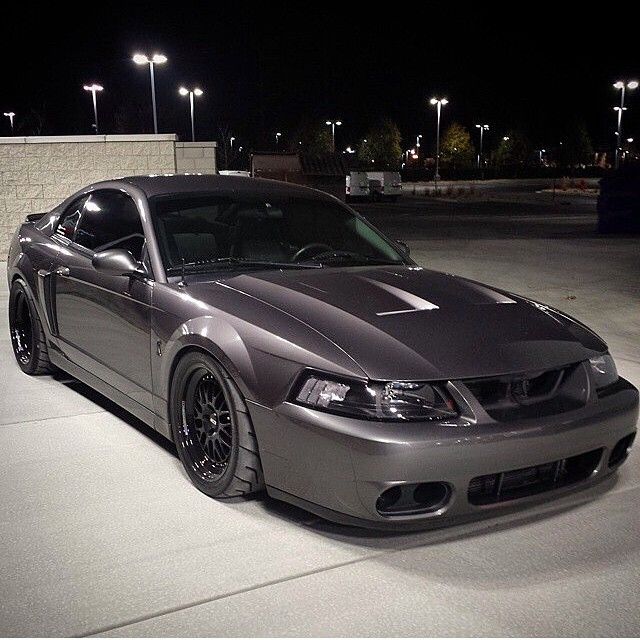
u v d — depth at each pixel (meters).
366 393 2.84
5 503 3.40
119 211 4.38
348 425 2.80
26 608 2.59
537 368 3.04
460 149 87.56
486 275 10.56
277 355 3.05
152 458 3.93
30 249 5.14
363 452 2.76
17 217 11.17
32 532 3.13
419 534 3.12
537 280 10.10
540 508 3.37
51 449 4.05
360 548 3.00
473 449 2.81
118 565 2.87
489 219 25.06
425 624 2.50
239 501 3.42
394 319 3.23
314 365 2.95
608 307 8.19
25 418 4.55
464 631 2.46
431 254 13.28
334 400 2.87
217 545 3.02
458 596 2.66
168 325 3.57
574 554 2.96
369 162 81.12
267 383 3.05
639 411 3.42
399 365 2.91
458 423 2.84
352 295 3.48
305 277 3.74
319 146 79.19
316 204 4.55
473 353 3.03
